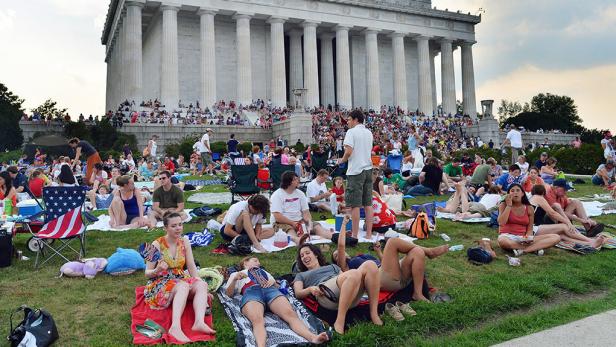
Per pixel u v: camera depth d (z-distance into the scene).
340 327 5.71
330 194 13.77
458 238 10.35
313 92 55.84
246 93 52.62
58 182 16.00
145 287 6.44
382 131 48.97
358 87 64.62
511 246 8.99
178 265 6.28
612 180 20.09
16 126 69.94
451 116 62.81
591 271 7.89
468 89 68.25
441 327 5.93
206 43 51.00
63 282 7.52
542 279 7.52
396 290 6.56
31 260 8.82
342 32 58.84
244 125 47.16
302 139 42.38
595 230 9.91
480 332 5.68
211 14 51.34
